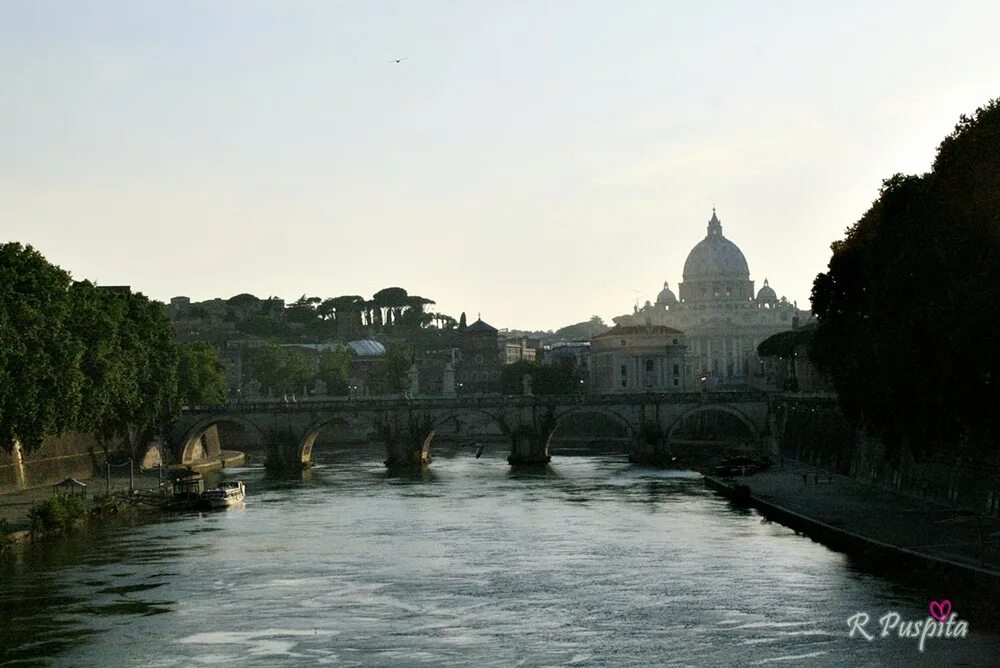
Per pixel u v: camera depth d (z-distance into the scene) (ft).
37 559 399.24
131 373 597.52
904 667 266.98
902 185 458.91
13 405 458.91
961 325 354.74
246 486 645.51
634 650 285.23
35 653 288.71
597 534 443.73
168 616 320.91
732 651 281.95
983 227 373.40
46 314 502.38
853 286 491.72
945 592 328.70
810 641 287.48
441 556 401.70
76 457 636.07
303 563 390.63
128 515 513.86
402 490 615.57
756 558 385.29
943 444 446.19
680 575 362.12
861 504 473.67
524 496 578.66
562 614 318.45
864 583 342.03
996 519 405.80
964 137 395.34
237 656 285.64
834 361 502.79
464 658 281.74
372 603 334.03
